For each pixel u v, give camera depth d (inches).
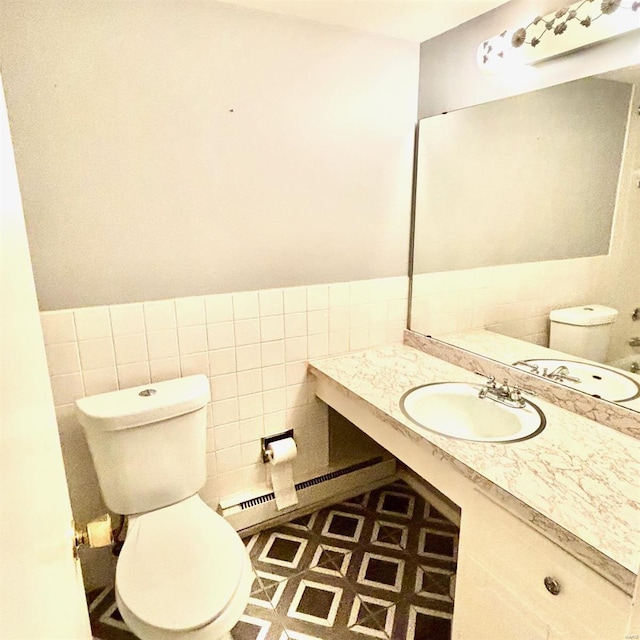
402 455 60.7
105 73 57.2
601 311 57.5
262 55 66.0
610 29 51.9
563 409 61.1
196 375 69.9
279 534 80.9
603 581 35.6
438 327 83.8
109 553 69.2
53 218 57.7
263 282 73.9
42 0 52.5
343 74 72.9
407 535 80.9
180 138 63.1
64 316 60.4
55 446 26.5
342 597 67.6
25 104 53.8
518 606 43.9
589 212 57.4
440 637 61.0
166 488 63.6
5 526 14.8
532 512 40.2
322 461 88.4
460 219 76.4
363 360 81.9
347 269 81.3
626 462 47.6
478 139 71.2
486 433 65.1
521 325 69.0
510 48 63.3
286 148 70.9
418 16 68.1
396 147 81.0
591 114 55.6
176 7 59.3
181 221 65.6
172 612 46.8
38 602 17.8
